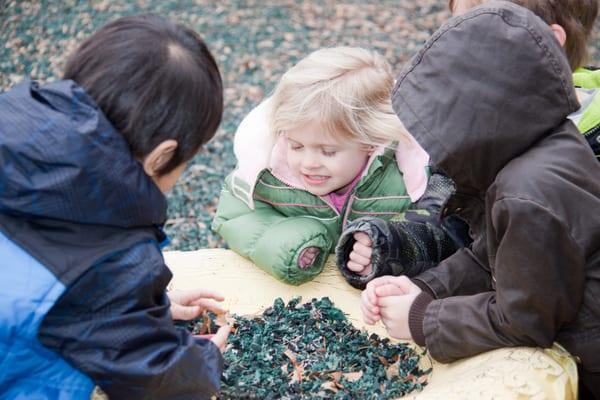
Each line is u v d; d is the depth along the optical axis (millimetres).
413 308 1599
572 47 1881
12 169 1106
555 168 1341
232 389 1533
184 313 1666
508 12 1365
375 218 1820
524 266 1333
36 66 3500
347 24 3855
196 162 2930
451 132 1378
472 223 1628
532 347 1426
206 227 2627
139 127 1171
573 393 1391
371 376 1581
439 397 1320
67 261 1146
